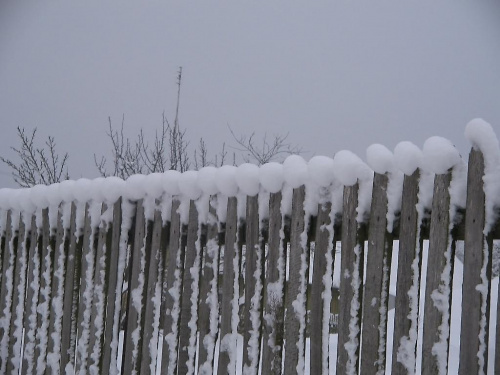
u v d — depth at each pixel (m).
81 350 3.68
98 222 3.78
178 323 3.23
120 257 3.59
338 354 2.53
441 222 2.23
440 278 2.21
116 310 3.53
